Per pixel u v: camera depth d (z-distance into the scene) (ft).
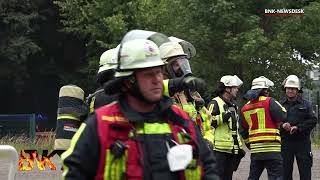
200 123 20.44
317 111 87.51
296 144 38.32
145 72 12.62
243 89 88.84
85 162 12.33
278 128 35.58
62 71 142.41
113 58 16.42
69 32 135.44
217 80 89.10
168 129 12.82
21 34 132.46
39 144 77.46
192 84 15.37
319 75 105.50
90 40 135.74
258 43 85.15
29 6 133.28
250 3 87.61
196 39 87.20
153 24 104.68
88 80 140.05
